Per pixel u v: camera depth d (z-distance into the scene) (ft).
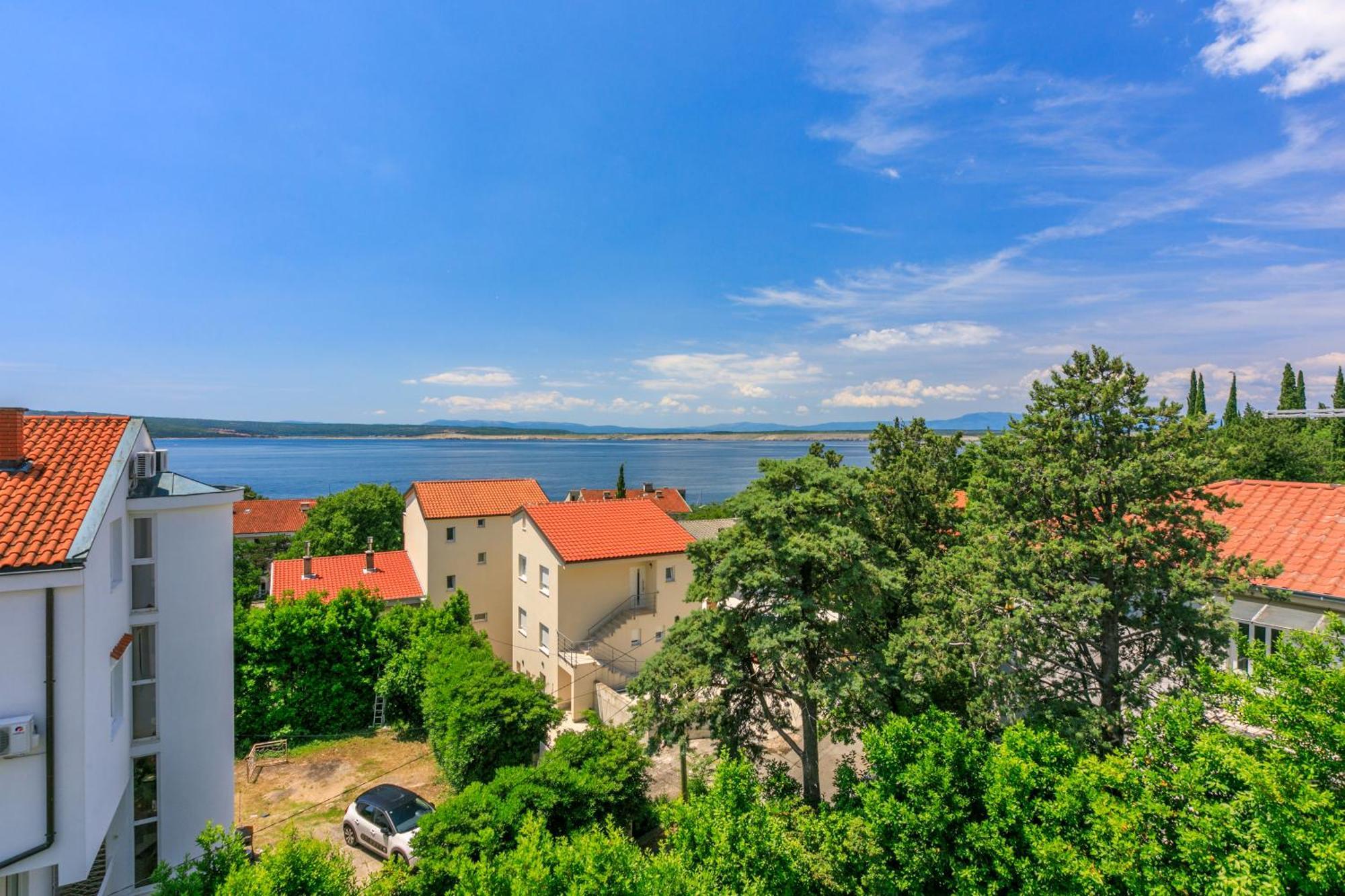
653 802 60.34
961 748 43.78
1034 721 47.32
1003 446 53.83
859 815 45.96
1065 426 50.42
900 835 42.50
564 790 53.47
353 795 75.15
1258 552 55.06
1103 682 48.83
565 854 36.73
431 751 86.38
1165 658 50.83
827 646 58.23
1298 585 50.75
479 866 37.06
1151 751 39.42
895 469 70.33
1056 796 39.42
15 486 41.52
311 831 67.15
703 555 62.85
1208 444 47.83
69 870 36.83
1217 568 44.83
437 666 83.82
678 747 81.41
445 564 124.06
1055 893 38.14
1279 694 37.55
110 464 45.29
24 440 45.19
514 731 72.74
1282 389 241.55
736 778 44.32
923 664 51.08
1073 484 48.49
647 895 35.86
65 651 37.11
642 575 106.93
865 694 51.44
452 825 48.44
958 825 43.01
